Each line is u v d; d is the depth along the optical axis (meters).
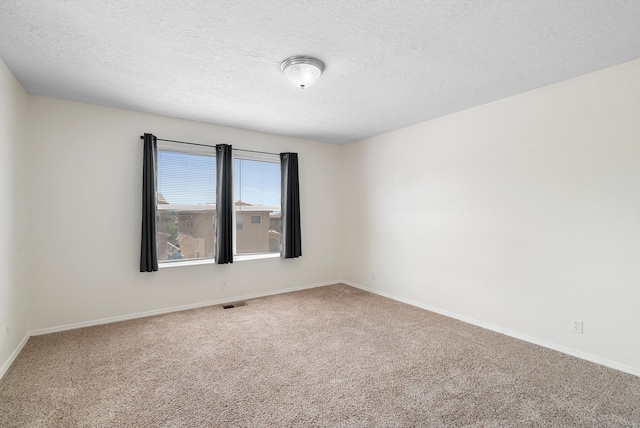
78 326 3.31
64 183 3.24
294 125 4.23
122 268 3.55
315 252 5.17
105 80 2.78
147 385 2.24
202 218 4.13
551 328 2.88
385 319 3.64
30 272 3.08
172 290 3.87
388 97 3.20
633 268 2.43
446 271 3.80
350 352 2.78
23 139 2.93
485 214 3.40
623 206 2.47
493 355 2.73
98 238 3.42
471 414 1.94
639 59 2.39
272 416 1.91
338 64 2.48
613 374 2.41
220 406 2.00
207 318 3.63
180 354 2.72
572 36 2.08
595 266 2.62
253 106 3.47
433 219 3.95
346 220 5.38
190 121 3.99
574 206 2.73
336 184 5.42
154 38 2.10
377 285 4.78
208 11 1.81
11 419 1.86
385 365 2.55
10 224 2.60
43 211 3.14
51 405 2.00
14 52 2.28
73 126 3.29
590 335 2.64
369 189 4.91
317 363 2.58
